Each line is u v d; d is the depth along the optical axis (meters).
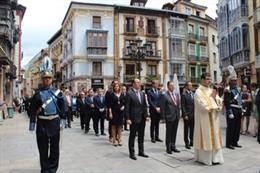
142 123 8.41
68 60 44.16
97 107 12.76
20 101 37.47
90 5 41.12
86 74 40.78
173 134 8.97
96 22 41.56
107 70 41.25
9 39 27.69
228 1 29.53
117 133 10.45
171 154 8.62
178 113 8.98
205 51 50.00
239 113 9.34
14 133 13.85
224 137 11.21
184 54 46.53
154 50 43.88
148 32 43.94
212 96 7.64
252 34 25.50
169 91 9.03
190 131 9.73
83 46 41.00
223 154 8.51
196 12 51.09
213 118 7.40
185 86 9.98
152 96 10.85
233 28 28.31
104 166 7.38
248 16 26.22
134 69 42.25
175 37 45.59
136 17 43.16
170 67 44.97
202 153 7.54
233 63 28.47
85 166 7.39
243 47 26.30
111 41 41.69
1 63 23.64
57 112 6.59
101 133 13.03
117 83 10.63
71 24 42.81
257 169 7.00
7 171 7.03
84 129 15.13
